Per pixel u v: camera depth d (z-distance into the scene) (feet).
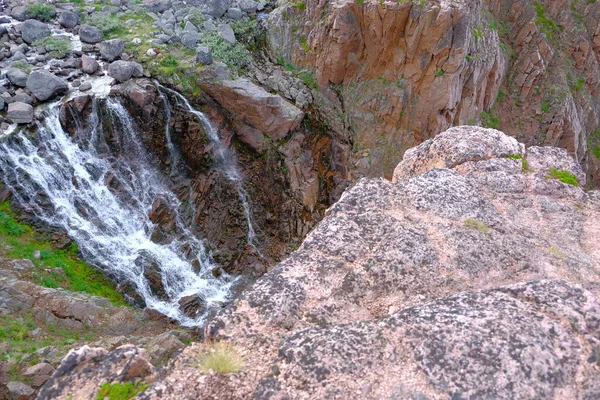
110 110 51.52
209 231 56.85
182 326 47.21
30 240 44.93
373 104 64.64
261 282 16.49
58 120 49.73
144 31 61.67
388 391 12.73
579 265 17.99
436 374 12.92
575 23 75.51
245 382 13.38
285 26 67.92
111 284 47.06
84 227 48.34
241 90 56.80
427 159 25.32
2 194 45.78
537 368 12.76
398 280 16.71
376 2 58.34
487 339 13.41
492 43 67.36
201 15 67.00
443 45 57.77
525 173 23.57
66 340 33.63
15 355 29.71
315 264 17.21
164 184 55.26
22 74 50.37
